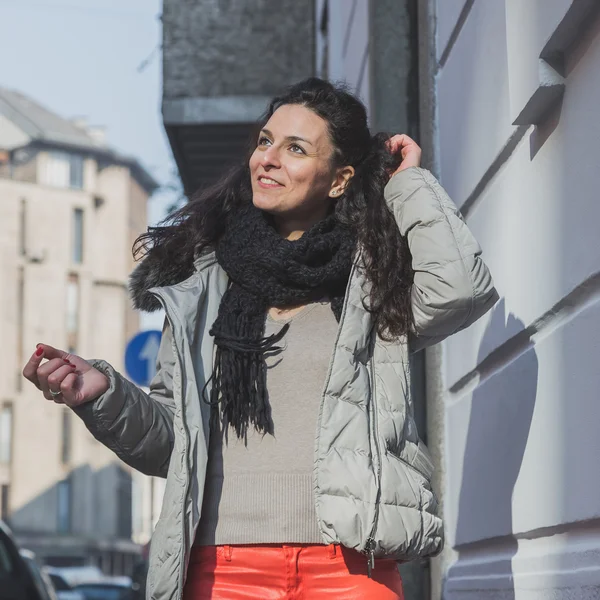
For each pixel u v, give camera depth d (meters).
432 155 6.56
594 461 3.72
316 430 3.82
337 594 3.75
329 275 4.01
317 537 3.78
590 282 3.83
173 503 3.77
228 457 3.92
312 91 4.18
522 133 4.70
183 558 3.73
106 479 75.56
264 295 4.02
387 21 7.25
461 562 5.91
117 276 77.69
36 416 72.75
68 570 54.97
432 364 6.50
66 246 75.56
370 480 3.72
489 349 5.18
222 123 13.99
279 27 14.56
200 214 4.28
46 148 75.56
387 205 4.11
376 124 7.18
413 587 6.68
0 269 72.88
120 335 77.50
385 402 3.92
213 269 4.22
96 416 3.86
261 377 3.92
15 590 10.97
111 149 77.88
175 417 3.83
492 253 5.20
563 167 4.12
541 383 4.35
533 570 4.51
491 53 5.06
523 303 4.64
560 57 4.14
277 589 3.78
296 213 4.20
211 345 4.05
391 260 4.02
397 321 3.97
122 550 75.44
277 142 4.12
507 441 4.84
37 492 72.06
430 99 6.62
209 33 14.37
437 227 3.94
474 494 5.46
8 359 72.38
